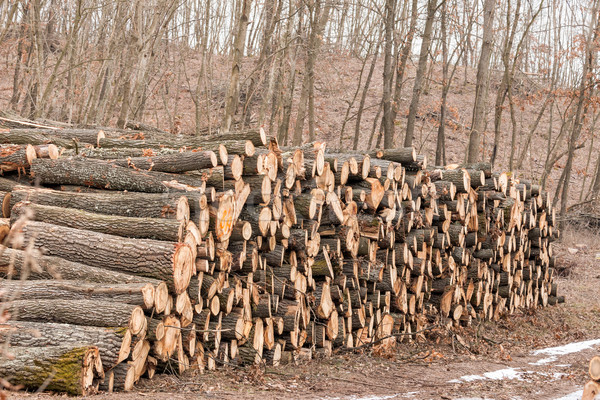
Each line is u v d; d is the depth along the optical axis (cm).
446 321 1355
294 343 998
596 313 1795
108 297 714
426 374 991
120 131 1295
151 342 760
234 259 898
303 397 775
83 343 657
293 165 988
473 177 1370
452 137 3750
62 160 931
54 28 2823
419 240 1246
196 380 800
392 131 2558
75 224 807
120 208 833
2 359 514
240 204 897
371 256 1143
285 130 2525
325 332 1071
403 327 1275
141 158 927
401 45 2692
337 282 1078
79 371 629
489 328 1493
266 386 822
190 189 846
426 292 1334
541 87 3469
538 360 1184
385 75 2472
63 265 751
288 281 996
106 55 2492
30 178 970
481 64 2198
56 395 619
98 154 1015
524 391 884
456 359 1146
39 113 1905
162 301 741
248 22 1794
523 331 1525
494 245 1481
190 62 4366
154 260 741
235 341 923
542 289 1805
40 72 2159
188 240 780
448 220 1331
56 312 693
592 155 4006
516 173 3391
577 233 2711
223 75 3869
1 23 2280
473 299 1459
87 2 2416
